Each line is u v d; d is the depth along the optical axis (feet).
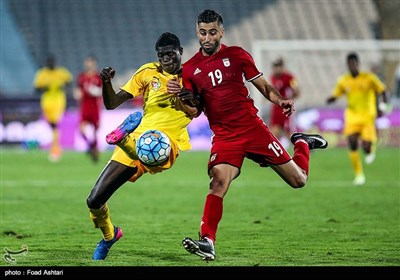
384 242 102.22
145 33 395.55
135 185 186.91
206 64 85.15
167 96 87.92
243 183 192.34
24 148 309.22
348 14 406.21
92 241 102.68
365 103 193.06
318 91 368.27
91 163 248.73
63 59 381.19
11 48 376.07
